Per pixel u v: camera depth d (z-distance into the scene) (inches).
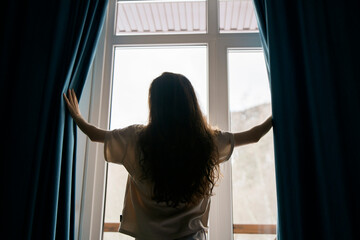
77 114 47.0
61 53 50.7
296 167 42.1
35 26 52.8
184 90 39.6
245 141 42.0
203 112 45.5
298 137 43.3
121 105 62.3
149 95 40.9
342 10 48.0
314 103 43.9
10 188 46.1
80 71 52.0
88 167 57.9
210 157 37.8
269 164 56.6
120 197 58.7
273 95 44.9
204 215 42.7
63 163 47.2
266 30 49.4
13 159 47.1
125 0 66.1
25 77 50.5
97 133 42.8
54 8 53.7
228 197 55.4
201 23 66.1
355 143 43.4
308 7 47.7
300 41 47.5
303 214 41.1
